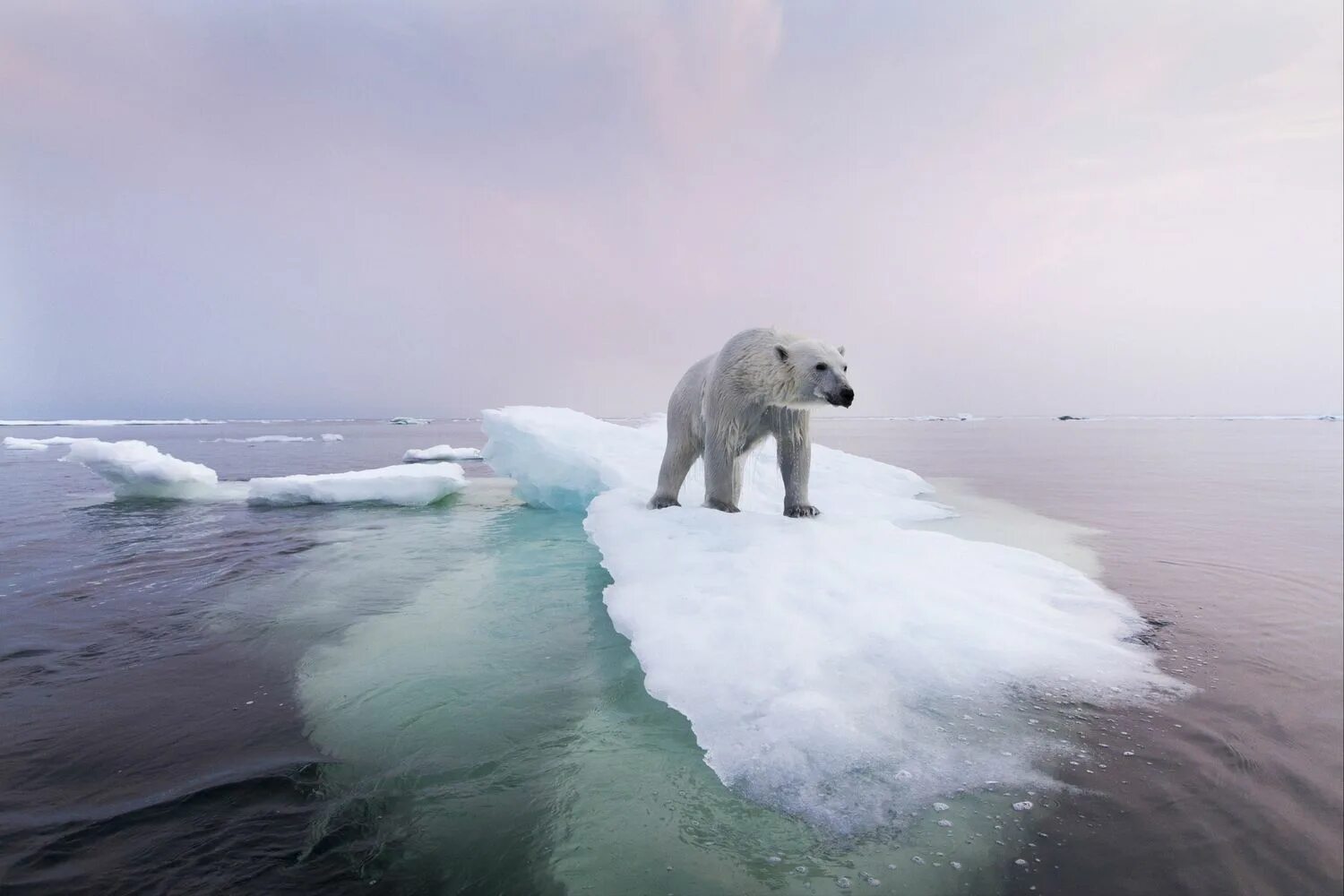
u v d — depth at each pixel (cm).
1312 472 1753
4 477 1611
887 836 193
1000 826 196
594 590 511
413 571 589
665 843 195
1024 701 267
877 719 249
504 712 290
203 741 268
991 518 884
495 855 194
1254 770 227
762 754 229
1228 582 530
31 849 195
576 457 930
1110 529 807
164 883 181
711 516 504
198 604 483
